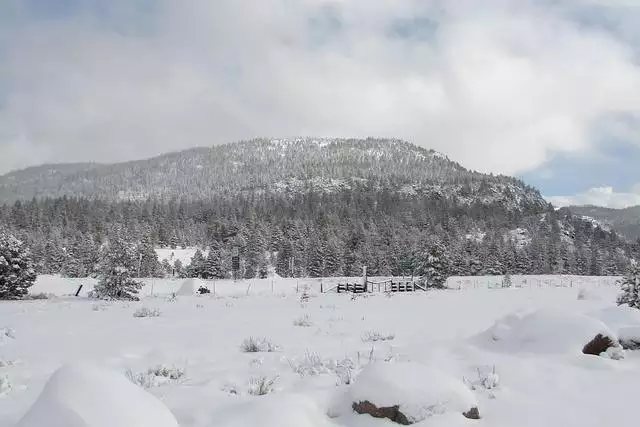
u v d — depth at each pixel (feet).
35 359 28.04
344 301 81.05
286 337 36.96
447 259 148.05
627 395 20.61
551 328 28.91
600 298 76.48
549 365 25.27
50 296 95.76
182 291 116.26
